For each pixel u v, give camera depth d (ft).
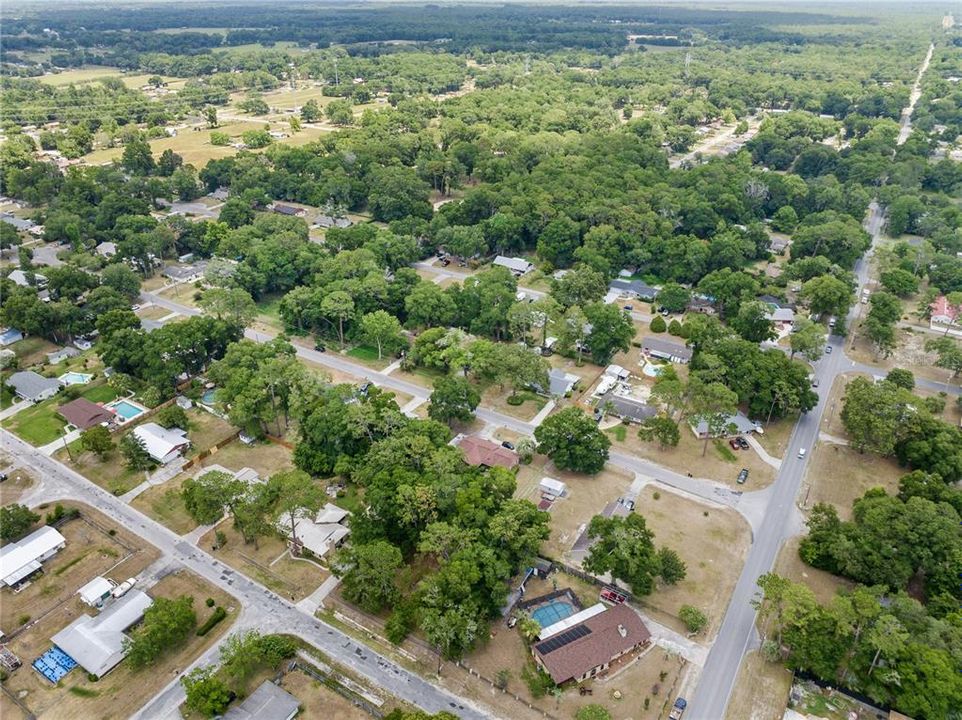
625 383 536.01
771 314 591.37
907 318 645.51
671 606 338.13
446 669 306.35
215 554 369.91
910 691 272.31
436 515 355.97
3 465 438.81
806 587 325.01
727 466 444.55
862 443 450.71
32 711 285.23
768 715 285.84
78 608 336.29
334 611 335.26
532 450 445.37
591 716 270.46
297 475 362.33
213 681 278.67
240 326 561.84
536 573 357.61
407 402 507.30
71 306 588.09
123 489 417.49
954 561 324.60
